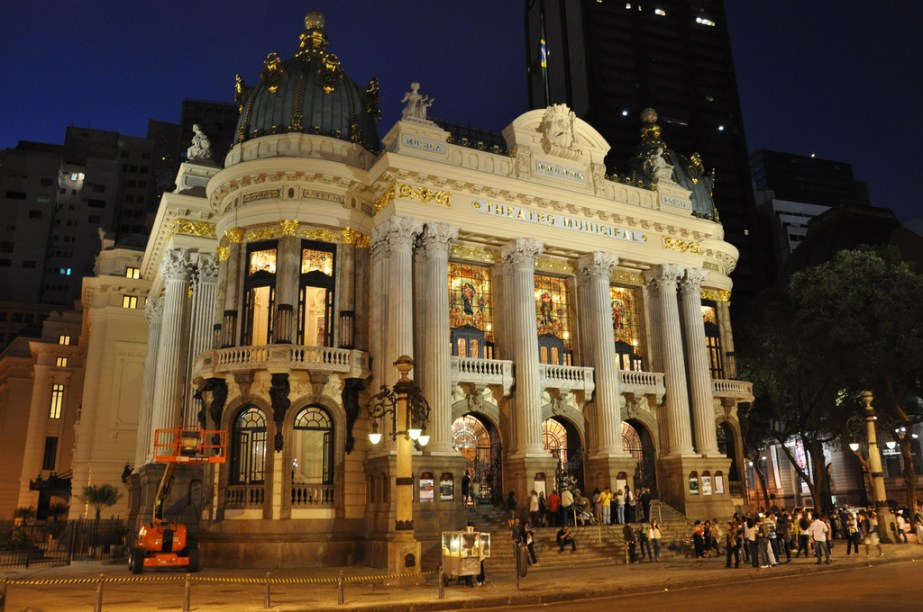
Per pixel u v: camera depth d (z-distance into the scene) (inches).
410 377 1270.9
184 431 1132.5
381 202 1374.3
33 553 1542.8
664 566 1083.9
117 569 1174.3
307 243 1330.0
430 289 1326.3
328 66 1483.8
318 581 920.9
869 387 1685.5
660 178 1684.3
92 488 1742.1
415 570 899.4
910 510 1546.5
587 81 4116.6
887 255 1763.0
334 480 1252.5
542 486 1353.3
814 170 5442.9
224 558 1176.8
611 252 1549.0
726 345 1806.1
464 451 1430.9
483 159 1441.9
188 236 1519.4
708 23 4490.7
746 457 1983.3
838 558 1114.7
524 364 1398.9
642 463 1588.3
